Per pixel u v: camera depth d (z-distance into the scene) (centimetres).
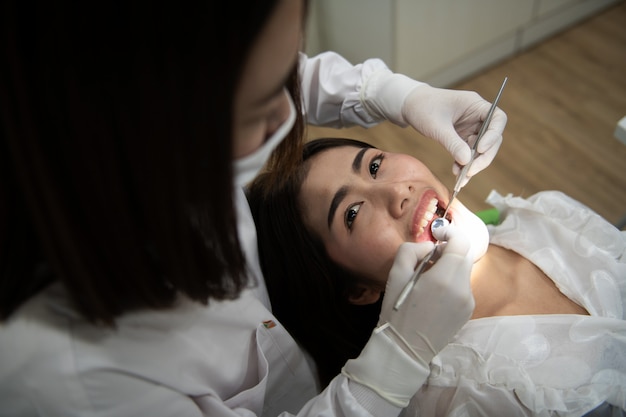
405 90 109
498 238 107
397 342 80
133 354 64
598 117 216
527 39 248
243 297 79
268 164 92
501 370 84
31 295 60
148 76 40
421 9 204
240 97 48
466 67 241
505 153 209
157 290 56
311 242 104
